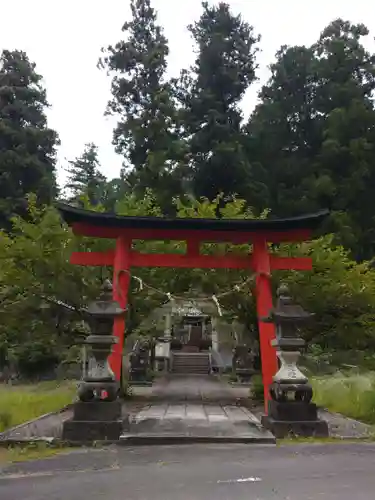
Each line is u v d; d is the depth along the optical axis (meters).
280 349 9.59
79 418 8.62
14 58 42.19
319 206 39.03
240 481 5.81
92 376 8.95
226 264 12.83
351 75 44.94
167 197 38.28
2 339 16.28
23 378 24.75
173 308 30.81
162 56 47.53
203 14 50.16
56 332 15.55
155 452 7.69
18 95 41.41
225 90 47.31
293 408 9.12
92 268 15.84
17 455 7.54
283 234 12.71
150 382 21.50
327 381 16.42
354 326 14.86
